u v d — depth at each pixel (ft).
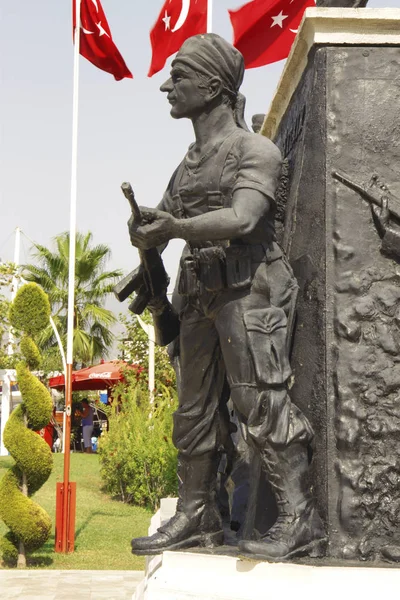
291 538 9.81
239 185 10.18
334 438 10.32
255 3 25.85
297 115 12.28
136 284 11.97
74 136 36.27
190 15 30.01
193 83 10.88
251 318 10.45
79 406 88.99
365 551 9.94
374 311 10.55
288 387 10.71
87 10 35.76
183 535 11.12
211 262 10.71
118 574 27.55
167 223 10.00
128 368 62.69
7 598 23.31
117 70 36.11
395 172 10.86
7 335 67.21
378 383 10.40
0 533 36.09
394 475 10.21
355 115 10.96
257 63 25.90
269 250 10.76
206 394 11.32
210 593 9.51
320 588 9.12
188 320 11.37
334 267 10.66
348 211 10.76
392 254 10.63
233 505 13.03
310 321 10.87
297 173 11.83
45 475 29.96
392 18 10.96
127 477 46.83
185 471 11.40
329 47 11.14
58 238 94.79
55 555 31.48
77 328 93.20
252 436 10.22
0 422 74.23
